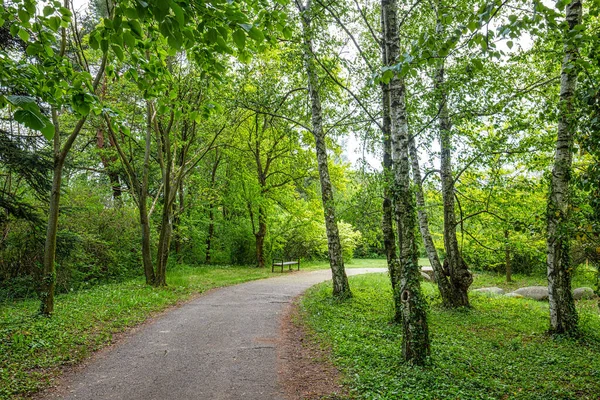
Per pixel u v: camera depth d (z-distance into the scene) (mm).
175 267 21031
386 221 9492
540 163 9625
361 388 5324
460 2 7391
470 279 11781
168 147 14094
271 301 12250
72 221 15211
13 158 10117
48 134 2473
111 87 14328
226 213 25859
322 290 13836
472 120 9273
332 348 7121
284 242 26297
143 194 14398
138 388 5434
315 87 11414
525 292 15633
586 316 9812
